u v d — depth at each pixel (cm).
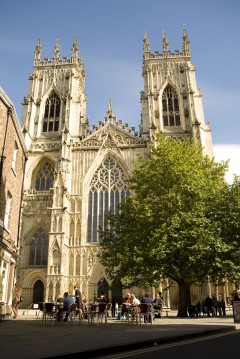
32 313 5372
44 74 9481
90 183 7806
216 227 4228
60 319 3020
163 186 4594
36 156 8250
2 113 3406
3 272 3466
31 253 7294
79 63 9950
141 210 4475
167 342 1661
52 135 8612
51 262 6688
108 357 1229
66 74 9344
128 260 4247
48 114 8925
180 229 4153
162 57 9444
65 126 8206
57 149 8225
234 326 2531
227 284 6638
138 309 3073
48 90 9175
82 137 8700
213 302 5319
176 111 8781
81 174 7894
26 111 8862
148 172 4878
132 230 4594
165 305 6356
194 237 3969
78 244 7181
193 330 2111
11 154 3647
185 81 9062
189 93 8681
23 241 7294
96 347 1298
